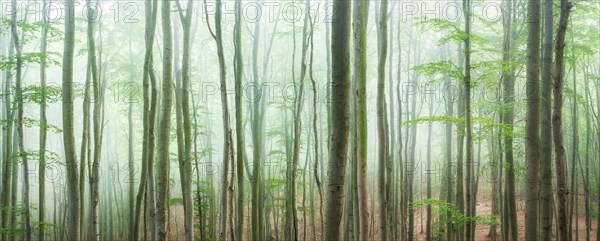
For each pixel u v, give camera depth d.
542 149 7.65
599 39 12.16
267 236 18.52
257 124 11.99
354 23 6.69
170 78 8.70
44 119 10.90
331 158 4.61
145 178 10.22
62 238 18.11
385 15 8.52
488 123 9.31
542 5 8.94
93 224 10.57
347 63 4.51
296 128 9.70
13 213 12.33
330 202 4.62
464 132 10.62
